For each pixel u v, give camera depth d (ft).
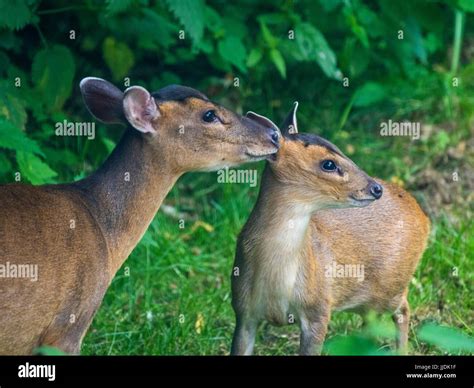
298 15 47.57
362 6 48.11
